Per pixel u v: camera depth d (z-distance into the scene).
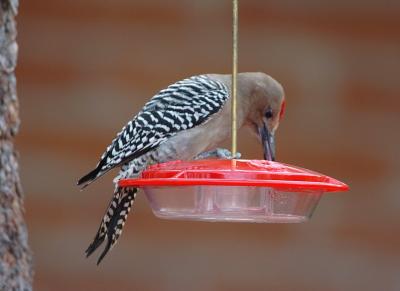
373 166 14.95
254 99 9.73
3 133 8.04
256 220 7.86
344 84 14.84
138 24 14.47
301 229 15.00
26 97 14.27
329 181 7.52
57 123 14.34
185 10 14.53
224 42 14.57
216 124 9.36
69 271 14.36
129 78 14.43
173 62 14.48
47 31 14.31
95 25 14.40
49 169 14.33
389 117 14.92
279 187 7.28
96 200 14.40
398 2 14.88
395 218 15.00
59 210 14.34
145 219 14.64
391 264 15.02
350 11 14.84
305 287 14.90
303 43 14.79
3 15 8.00
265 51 14.72
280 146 14.78
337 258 15.01
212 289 14.72
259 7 14.70
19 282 8.10
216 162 7.64
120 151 8.82
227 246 14.80
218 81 9.59
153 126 9.02
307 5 14.79
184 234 14.73
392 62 14.90
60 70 14.34
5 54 8.02
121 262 14.54
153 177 7.49
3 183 8.05
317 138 14.81
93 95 14.37
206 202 7.63
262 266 14.89
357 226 15.02
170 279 14.66
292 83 14.77
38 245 14.29
